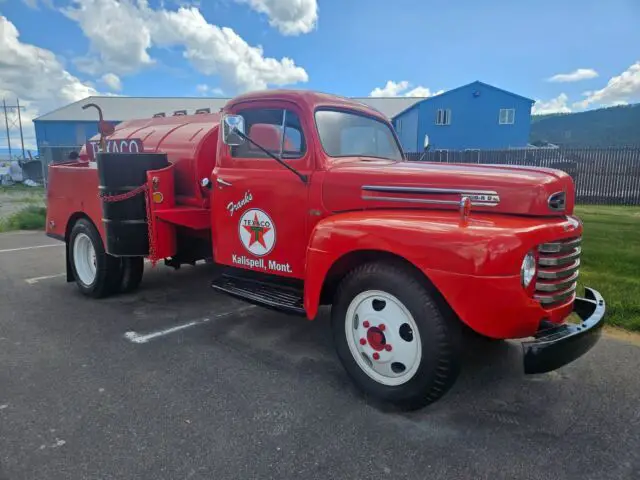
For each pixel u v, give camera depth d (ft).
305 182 11.75
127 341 13.53
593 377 11.27
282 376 11.39
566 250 9.52
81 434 8.91
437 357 8.98
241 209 13.17
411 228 9.12
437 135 105.19
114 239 15.24
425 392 9.25
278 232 12.42
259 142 12.81
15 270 22.41
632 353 12.53
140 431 9.03
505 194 9.45
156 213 15.15
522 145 106.52
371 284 9.73
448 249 8.62
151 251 15.35
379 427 9.21
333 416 9.61
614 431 9.09
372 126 14.06
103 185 15.11
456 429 9.15
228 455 8.33
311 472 7.91
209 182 15.14
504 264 8.38
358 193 10.93
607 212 38.22
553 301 9.18
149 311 16.22
